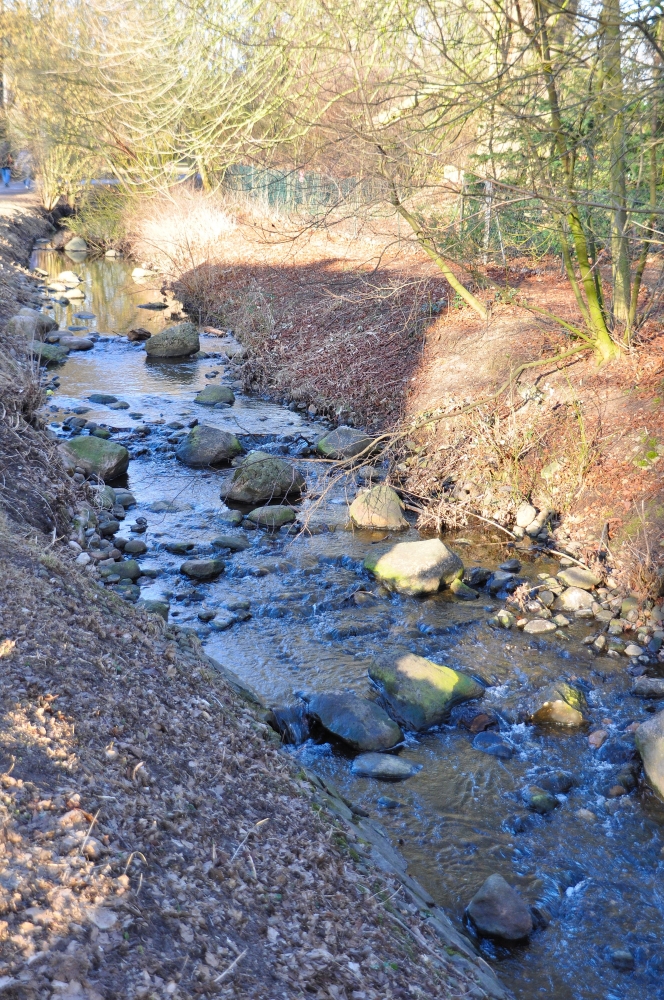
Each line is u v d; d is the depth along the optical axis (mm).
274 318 16531
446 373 11867
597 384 9945
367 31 9094
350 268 18312
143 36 15914
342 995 3158
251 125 12492
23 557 5637
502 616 7438
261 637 7043
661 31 6293
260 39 11312
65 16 20750
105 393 13305
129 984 2715
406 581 7922
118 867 3166
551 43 7324
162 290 22266
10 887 2867
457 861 4828
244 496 9672
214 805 3979
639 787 5496
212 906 3275
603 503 8734
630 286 10266
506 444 9875
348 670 6625
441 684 6270
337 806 4840
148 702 4535
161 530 8859
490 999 3691
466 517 9500
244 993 2916
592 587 7930
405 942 3736
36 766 3523
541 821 5176
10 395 9016
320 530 9164
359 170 9312
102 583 6977
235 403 13312
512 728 6086
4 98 28188
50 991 2551
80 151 27250
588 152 7773
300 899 3621
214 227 23312
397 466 10586
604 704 6344
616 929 4430
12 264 22672
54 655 4473
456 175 10781
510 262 14773
